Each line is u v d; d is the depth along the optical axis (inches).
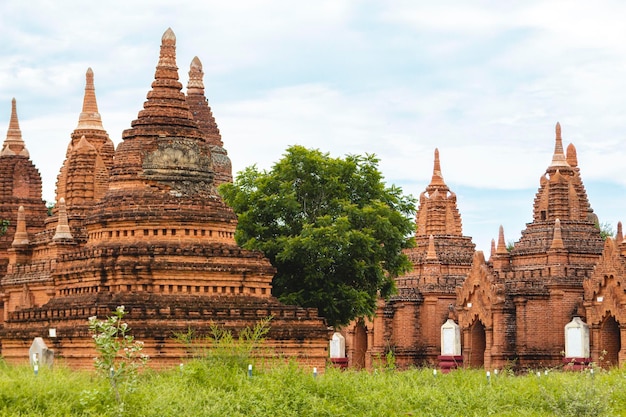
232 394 2134.6
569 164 4837.6
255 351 2615.7
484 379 2559.1
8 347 2790.4
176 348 2568.9
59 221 3432.6
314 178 3348.9
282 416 2096.5
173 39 2967.5
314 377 2317.9
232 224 2847.0
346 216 3235.7
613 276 4001.0
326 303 3181.6
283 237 3179.1
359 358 4734.3
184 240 2763.3
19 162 4013.3
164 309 2600.9
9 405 1972.2
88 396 1998.0
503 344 4254.4
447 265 4825.3
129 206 2800.2
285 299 3139.8
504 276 4370.1
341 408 2160.4
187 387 2175.2
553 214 4542.3
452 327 4493.1
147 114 2903.5
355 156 3440.0
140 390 2087.8
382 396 2273.6
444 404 2266.2
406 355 4635.8
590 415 2242.9
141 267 2691.9
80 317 2628.0
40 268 3479.3
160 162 2844.5
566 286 4197.8
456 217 5007.4
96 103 3917.3
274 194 3302.2
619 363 3895.2
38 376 2128.4
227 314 2642.7
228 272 2733.8
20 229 3666.3
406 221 3435.0
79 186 3558.1
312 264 3166.8
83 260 2790.4
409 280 4763.8
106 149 3885.3
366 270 3275.1
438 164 5078.7
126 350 2106.3
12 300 3577.8
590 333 4069.9
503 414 2241.6
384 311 4660.4
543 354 4205.2
